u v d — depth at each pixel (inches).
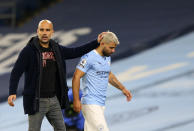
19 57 656.4
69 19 3043.8
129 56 2404.0
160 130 1565.0
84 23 2957.7
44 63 661.9
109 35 753.0
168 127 1585.9
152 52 2406.5
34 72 656.4
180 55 2305.6
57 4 3277.6
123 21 2893.7
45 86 666.2
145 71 2183.8
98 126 762.2
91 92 770.2
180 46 2416.3
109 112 1784.0
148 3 3088.1
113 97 1941.4
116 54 2438.5
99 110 770.2
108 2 3203.7
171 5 2997.0
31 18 3166.8
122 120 1700.3
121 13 3014.3
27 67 660.1
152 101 1844.2
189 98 1830.7
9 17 3149.6
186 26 2640.3
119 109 1806.1
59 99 685.9
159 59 2301.9
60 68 671.8
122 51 2461.9
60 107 689.0
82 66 762.2
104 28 2837.1
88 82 772.6
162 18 2829.7
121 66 2294.5
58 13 3161.9
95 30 2832.2
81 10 3152.1
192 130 1534.2
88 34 2790.4
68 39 2748.5
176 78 2043.6
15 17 3154.5
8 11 3191.4
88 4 3221.0
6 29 3075.8
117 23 2881.4
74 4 3250.5
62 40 2743.6
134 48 2484.0
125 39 2618.1
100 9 3122.5
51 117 689.0
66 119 957.2
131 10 3031.5
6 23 3139.8
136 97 1908.2
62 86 676.1
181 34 2564.0
